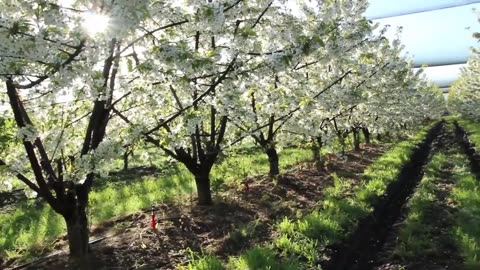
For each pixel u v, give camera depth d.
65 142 6.09
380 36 10.72
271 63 5.79
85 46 4.50
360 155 17.52
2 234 8.36
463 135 27.02
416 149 19.52
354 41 8.26
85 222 6.28
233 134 9.50
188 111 6.86
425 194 9.99
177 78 5.73
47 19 4.09
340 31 8.14
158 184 12.22
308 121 10.05
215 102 7.01
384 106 16.03
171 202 9.62
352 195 9.99
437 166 14.03
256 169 13.77
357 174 12.84
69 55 4.64
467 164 14.53
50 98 5.48
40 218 9.19
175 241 7.08
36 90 5.06
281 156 16.78
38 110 6.34
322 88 9.73
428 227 7.77
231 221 8.08
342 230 7.45
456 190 10.12
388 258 6.67
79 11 4.42
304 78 9.22
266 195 9.76
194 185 11.46
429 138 27.41
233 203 9.16
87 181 6.12
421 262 6.42
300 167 13.61
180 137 6.62
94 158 5.30
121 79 6.23
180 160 8.77
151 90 6.35
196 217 8.19
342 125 14.15
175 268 6.05
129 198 10.63
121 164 17.47
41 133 6.08
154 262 6.30
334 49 7.73
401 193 10.80
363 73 10.66
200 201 9.03
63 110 6.55
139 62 5.92
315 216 7.64
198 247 6.94
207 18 5.33
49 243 7.38
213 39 7.07
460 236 7.17
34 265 6.17
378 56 14.26
